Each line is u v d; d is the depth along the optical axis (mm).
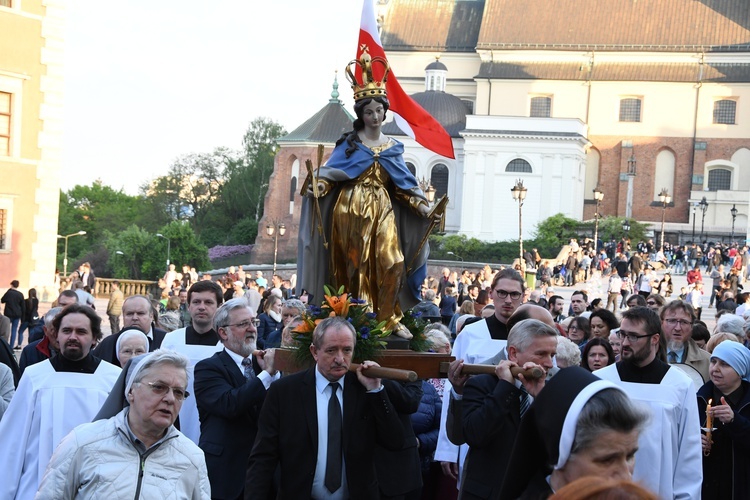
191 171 134125
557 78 102250
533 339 6875
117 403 6906
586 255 69938
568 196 92438
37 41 46062
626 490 2916
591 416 4332
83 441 6301
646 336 7887
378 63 8867
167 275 46719
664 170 101188
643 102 101250
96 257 100562
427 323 8711
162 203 133375
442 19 110875
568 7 105562
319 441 7312
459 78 108562
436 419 10391
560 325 12633
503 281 9750
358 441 7359
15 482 8602
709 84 99625
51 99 46625
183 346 10516
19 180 45719
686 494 7742
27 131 46000
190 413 10258
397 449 7523
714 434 8844
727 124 99875
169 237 90375
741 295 37156
